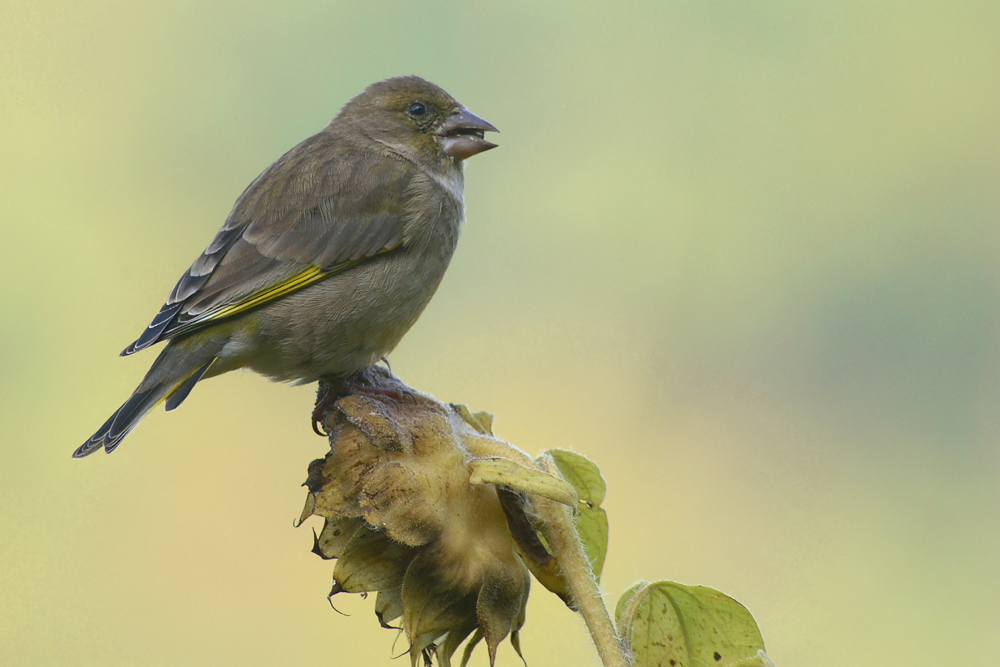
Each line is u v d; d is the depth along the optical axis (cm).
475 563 557
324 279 941
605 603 541
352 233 949
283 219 951
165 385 913
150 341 903
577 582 537
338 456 573
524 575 564
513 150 2159
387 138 1030
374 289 949
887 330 2030
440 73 2175
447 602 558
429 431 573
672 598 559
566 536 541
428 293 1002
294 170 991
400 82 1053
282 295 930
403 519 555
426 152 1034
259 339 934
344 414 583
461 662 562
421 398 599
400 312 977
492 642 550
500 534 564
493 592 557
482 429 610
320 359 948
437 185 1012
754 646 555
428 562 557
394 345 993
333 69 2169
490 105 2183
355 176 974
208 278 933
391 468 562
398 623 625
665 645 557
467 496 566
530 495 546
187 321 913
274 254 936
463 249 2014
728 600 554
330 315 934
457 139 1040
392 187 975
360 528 574
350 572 571
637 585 561
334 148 1016
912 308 2050
